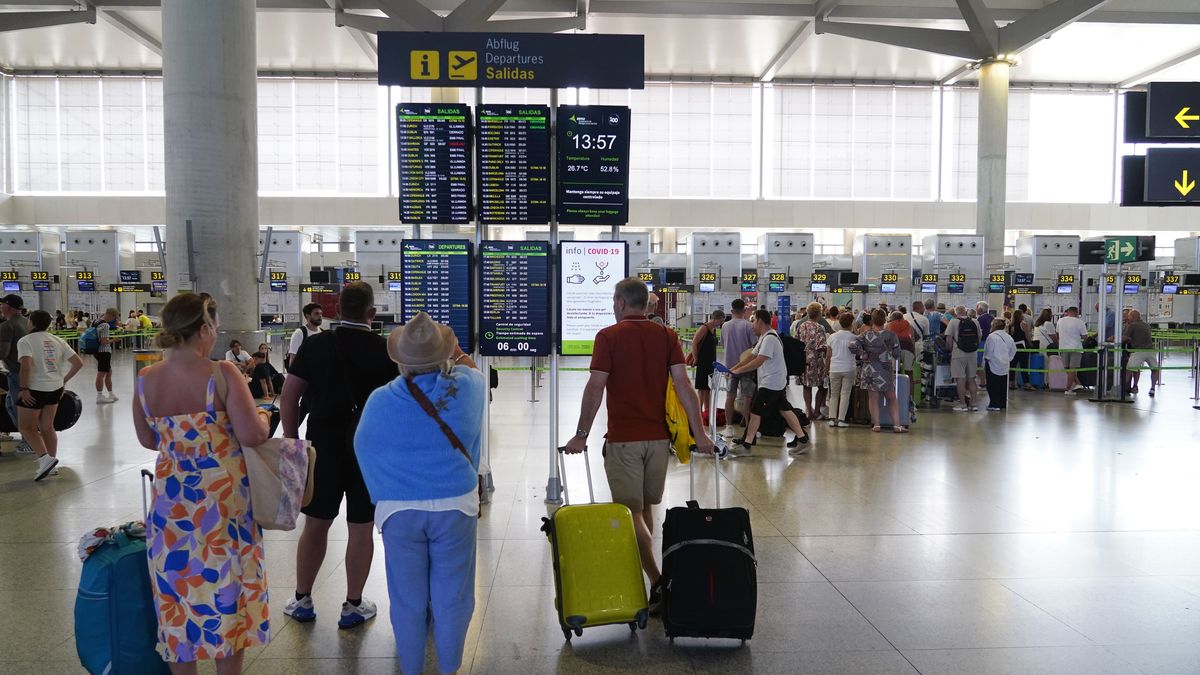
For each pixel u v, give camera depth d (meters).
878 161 35.28
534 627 3.83
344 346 3.80
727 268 26.58
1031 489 6.79
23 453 8.30
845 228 35.06
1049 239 26.98
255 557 2.84
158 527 2.71
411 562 2.82
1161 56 30.30
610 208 6.11
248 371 8.52
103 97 33.84
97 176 33.94
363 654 3.53
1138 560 4.84
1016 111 35.22
